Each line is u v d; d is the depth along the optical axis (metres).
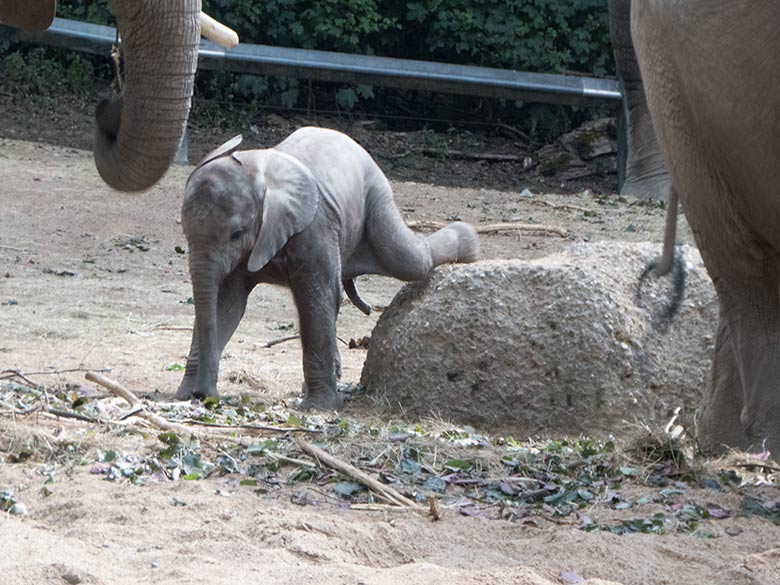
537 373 10.45
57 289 16.73
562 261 10.96
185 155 26.92
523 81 29.75
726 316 8.21
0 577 5.05
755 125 6.71
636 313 10.63
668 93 7.39
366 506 6.81
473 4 35.88
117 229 21.03
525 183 32.59
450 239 12.32
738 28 6.54
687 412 10.55
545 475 7.73
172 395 10.69
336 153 11.25
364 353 14.15
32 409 8.30
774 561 5.89
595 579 5.50
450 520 6.63
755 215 7.47
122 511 6.35
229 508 6.54
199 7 6.97
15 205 21.45
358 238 11.48
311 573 5.43
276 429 8.43
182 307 16.34
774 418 7.96
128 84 6.86
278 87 34.78
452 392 10.58
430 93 36.50
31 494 6.75
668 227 8.66
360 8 35.31
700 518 6.84
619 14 27.94
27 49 34.31
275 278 10.79
